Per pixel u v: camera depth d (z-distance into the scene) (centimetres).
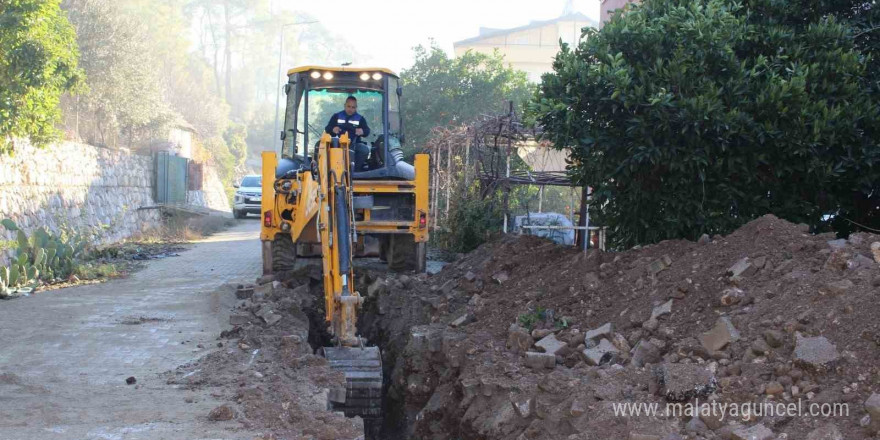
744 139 812
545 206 2034
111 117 2895
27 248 1414
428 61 3203
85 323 982
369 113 1239
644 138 807
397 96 1273
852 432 450
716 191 846
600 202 929
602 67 807
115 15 3164
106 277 1443
